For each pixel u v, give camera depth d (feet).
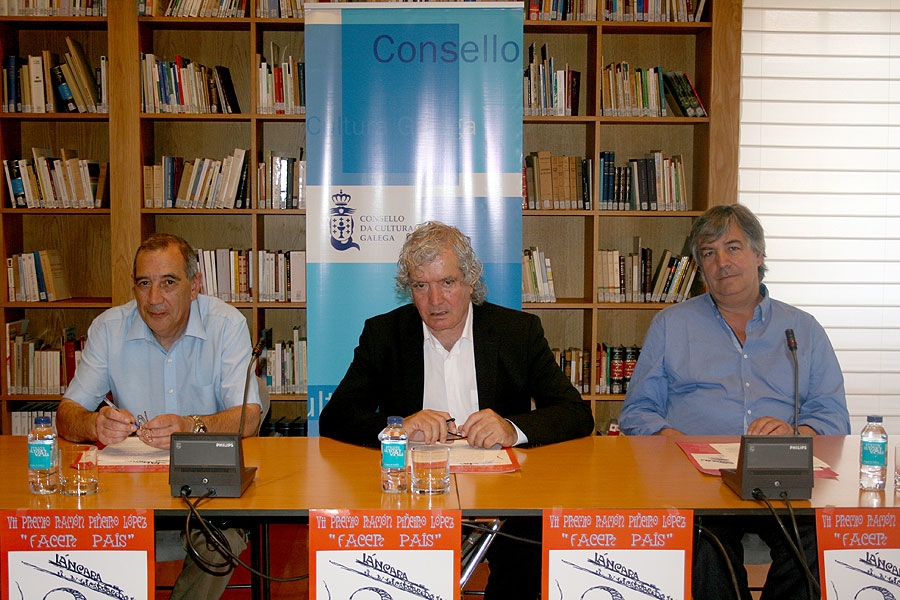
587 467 6.14
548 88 12.50
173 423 6.52
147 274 7.31
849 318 13.35
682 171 12.76
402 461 5.41
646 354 8.59
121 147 12.23
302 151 13.02
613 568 4.91
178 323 7.61
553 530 4.89
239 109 12.74
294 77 12.38
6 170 12.42
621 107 12.57
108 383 8.06
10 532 4.81
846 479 5.82
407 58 11.79
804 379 8.10
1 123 12.48
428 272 6.94
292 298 12.67
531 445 6.80
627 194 12.75
